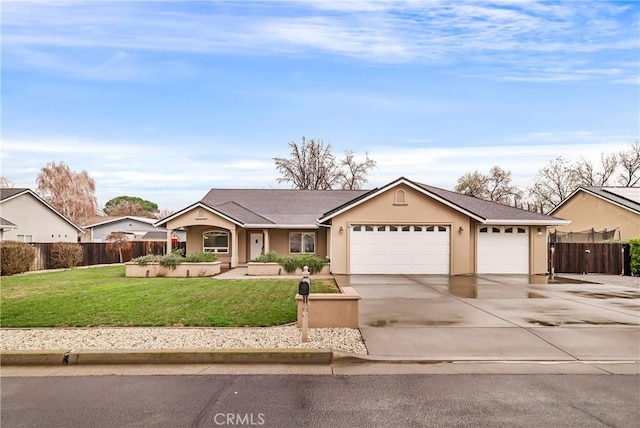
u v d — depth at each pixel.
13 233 29.91
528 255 19.69
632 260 19.44
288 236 25.56
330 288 13.99
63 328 8.10
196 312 9.59
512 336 7.75
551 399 4.98
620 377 5.75
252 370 6.09
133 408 4.72
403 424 4.33
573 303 11.17
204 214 23.06
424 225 19.34
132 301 11.08
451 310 10.13
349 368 6.18
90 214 56.56
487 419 4.44
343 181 46.97
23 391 5.24
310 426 4.29
